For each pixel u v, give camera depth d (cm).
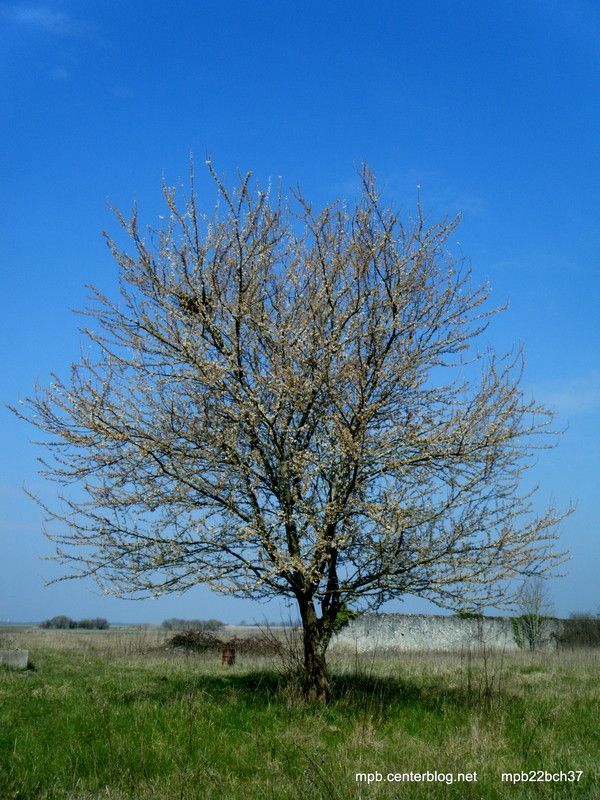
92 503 1032
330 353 1016
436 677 1370
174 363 1054
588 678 1453
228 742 838
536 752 802
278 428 1042
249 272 1061
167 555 1027
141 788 675
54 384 1017
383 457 1036
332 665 1446
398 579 1026
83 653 2069
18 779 698
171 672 1510
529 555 1013
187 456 1016
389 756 775
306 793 653
